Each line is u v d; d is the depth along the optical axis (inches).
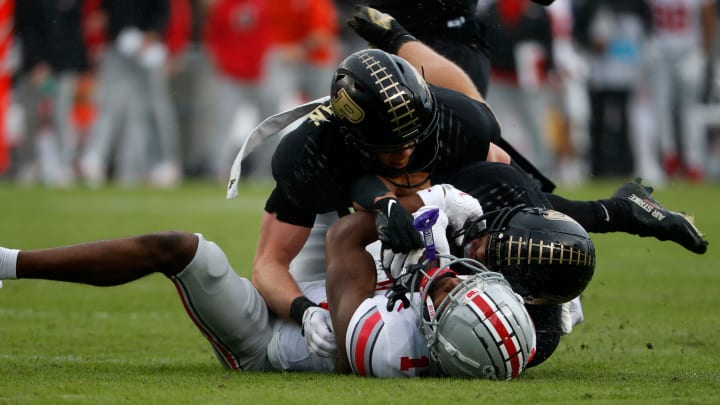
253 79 1998.0
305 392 497.7
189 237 549.3
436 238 527.5
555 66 1936.5
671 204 1675.7
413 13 808.3
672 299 897.5
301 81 1980.8
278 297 577.6
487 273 515.8
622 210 629.9
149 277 1057.5
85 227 1380.4
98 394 497.0
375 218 544.4
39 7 1966.0
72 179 2091.5
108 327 770.2
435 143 562.6
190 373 570.3
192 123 2090.3
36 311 843.4
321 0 1945.1
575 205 629.0
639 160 2133.4
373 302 530.9
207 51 2032.5
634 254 1238.9
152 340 717.3
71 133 2065.7
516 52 1908.2
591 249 528.7
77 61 1996.8
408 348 522.6
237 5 1969.7
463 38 821.2
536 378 553.6
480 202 576.4
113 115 2003.0
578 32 2057.1
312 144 578.9
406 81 542.6
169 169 2053.4
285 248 614.9
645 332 745.6
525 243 524.1
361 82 539.8
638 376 573.9
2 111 2080.5
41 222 1434.5
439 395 484.1
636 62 2082.9
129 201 1763.0
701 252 640.4
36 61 2011.6
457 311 507.2
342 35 2055.9
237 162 626.8
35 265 532.7
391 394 486.9
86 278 540.1
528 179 590.9
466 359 510.3
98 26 1945.1
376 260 561.0
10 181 2117.4
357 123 543.2
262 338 577.0
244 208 1684.3
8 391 504.7
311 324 549.0
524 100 1945.1
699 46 2111.2
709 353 665.6
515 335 508.1
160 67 1969.7
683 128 2148.1
